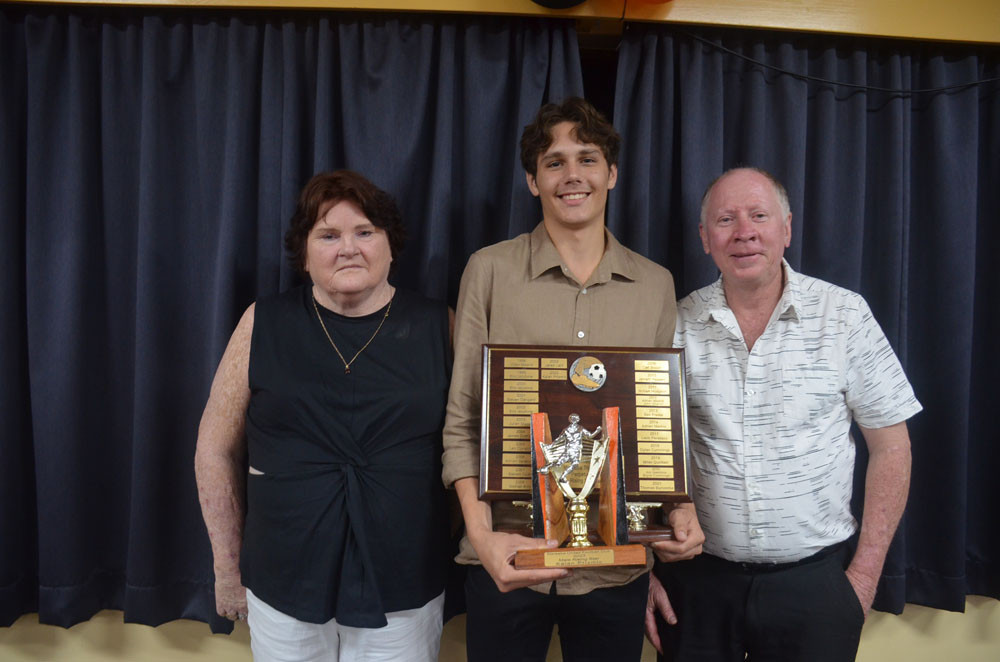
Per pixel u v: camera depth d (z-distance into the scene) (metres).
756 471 1.15
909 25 1.44
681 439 1.07
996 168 1.53
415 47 1.45
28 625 1.50
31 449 1.47
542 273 1.12
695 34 1.46
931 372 1.52
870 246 1.53
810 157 1.52
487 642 1.11
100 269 1.47
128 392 1.48
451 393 1.12
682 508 1.08
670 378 1.09
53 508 1.39
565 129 1.11
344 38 1.42
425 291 1.43
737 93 1.50
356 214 1.12
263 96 1.42
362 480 1.10
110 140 1.45
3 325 1.41
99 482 1.47
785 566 1.16
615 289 1.13
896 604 1.46
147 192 1.40
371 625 1.05
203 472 1.19
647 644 1.58
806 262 1.51
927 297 1.53
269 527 1.10
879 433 1.20
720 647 1.22
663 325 1.18
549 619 1.13
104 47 1.43
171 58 1.44
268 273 1.42
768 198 1.13
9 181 1.42
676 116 1.51
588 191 1.11
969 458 1.55
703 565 1.22
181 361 1.46
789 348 1.16
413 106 1.43
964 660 1.58
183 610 1.46
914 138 1.54
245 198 1.43
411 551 1.11
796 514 1.14
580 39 1.53
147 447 1.39
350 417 1.12
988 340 1.54
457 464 1.05
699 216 1.44
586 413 1.06
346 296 1.15
